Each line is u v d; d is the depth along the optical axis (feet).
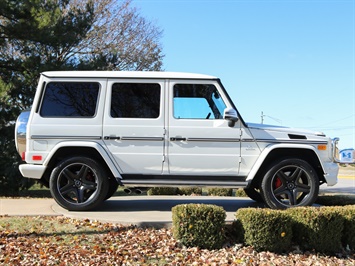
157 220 18.72
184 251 16.17
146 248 16.07
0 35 46.39
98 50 82.12
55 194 20.33
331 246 17.40
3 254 14.87
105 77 20.72
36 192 48.93
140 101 20.56
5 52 48.75
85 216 19.34
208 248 16.58
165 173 20.27
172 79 20.67
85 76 20.72
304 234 17.43
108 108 20.40
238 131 20.27
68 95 20.62
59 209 21.18
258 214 16.71
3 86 44.83
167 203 24.90
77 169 20.79
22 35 45.73
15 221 18.98
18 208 22.02
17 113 44.04
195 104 20.54
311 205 20.20
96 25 83.05
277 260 15.87
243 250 16.52
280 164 20.18
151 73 20.79
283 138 20.42
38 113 20.38
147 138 20.17
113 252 15.42
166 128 20.25
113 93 20.57
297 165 20.24
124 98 20.57
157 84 20.66
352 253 17.61
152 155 20.18
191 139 20.17
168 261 15.01
